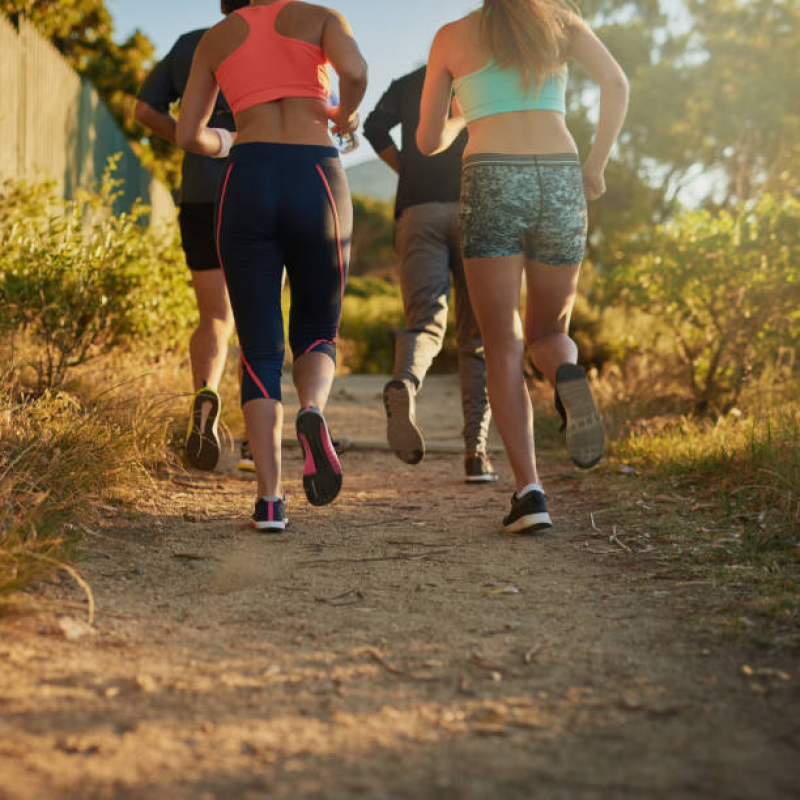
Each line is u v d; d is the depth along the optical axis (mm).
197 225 3725
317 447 2705
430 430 6023
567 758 1336
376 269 40562
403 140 3969
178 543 2699
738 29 24094
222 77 2904
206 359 3707
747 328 5707
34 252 4535
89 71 15914
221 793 1213
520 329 2889
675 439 4309
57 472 2832
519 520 2869
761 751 1355
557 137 2758
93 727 1404
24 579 1947
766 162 23281
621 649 1837
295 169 2834
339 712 1507
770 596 2143
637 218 23000
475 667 1735
